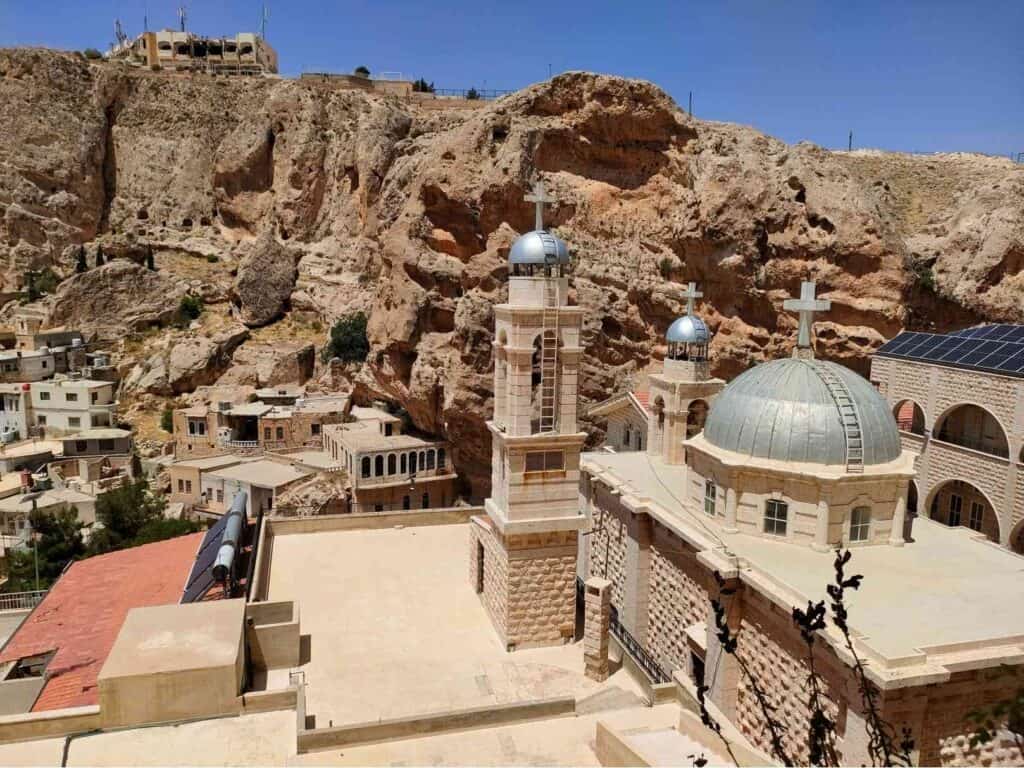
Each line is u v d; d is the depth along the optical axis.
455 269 62.47
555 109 64.69
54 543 55.66
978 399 39.31
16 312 94.31
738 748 16.09
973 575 22.56
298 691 19.53
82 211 107.38
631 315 62.41
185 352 88.56
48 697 23.02
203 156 113.69
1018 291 62.84
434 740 19.14
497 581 26.62
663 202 65.25
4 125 103.88
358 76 116.31
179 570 34.25
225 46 133.12
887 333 59.44
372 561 33.38
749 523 25.69
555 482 25.53
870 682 17.22
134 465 76.25
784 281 60.31
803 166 61.62
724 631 10.54
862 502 24.42
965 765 18.47
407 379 66.38
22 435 82.50
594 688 23.06
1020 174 69.50
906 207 76.88
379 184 92.88
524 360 24.95
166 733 18.31
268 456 73.44
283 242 104.88
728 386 28.36
